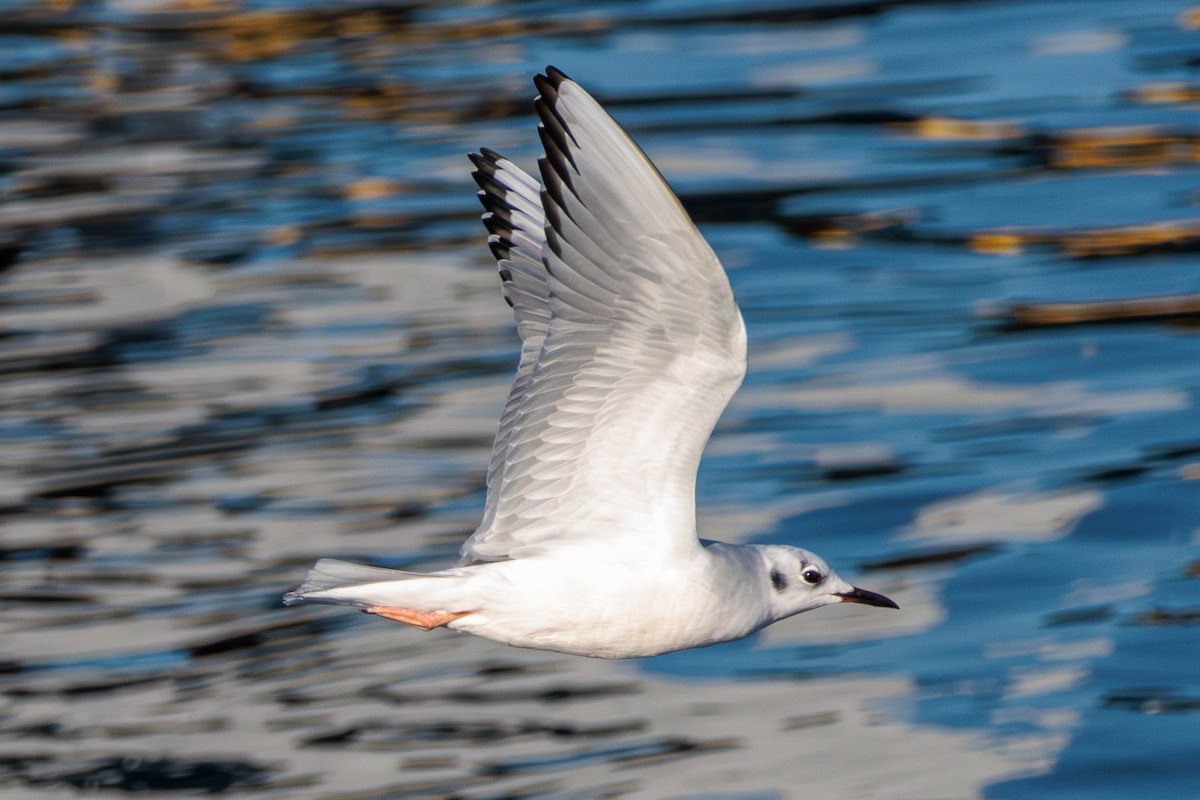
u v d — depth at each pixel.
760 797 12.66
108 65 30.12
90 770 13.41
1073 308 20.02
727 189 23.84
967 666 13.95
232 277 22.31
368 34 31.03
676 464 8.20
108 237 23.70
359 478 17.39
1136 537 15.41
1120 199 22.73
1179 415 17.39
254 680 14.41
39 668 14.66
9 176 25.81
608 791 12.87
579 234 7.58
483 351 19.98
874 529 15.88
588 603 8.30
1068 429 17.33
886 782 12.69
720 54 28.62
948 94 26.52
